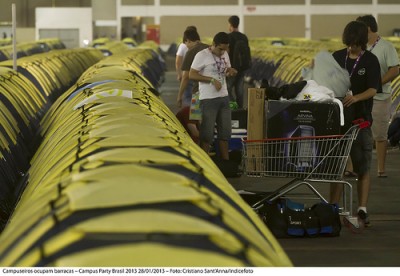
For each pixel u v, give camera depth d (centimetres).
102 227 588
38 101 2300
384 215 1717
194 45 2362
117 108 1241
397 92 3044
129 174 736
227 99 2078
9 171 1589
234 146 2216
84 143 952
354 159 1559
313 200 1842
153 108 1407
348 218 1551
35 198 808
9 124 1786
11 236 672
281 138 1516
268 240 780
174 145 923
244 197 1549
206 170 848
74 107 1556
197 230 592
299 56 4856
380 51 1895
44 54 3769
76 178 740
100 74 2112
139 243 570
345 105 1530
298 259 1355
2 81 2130
